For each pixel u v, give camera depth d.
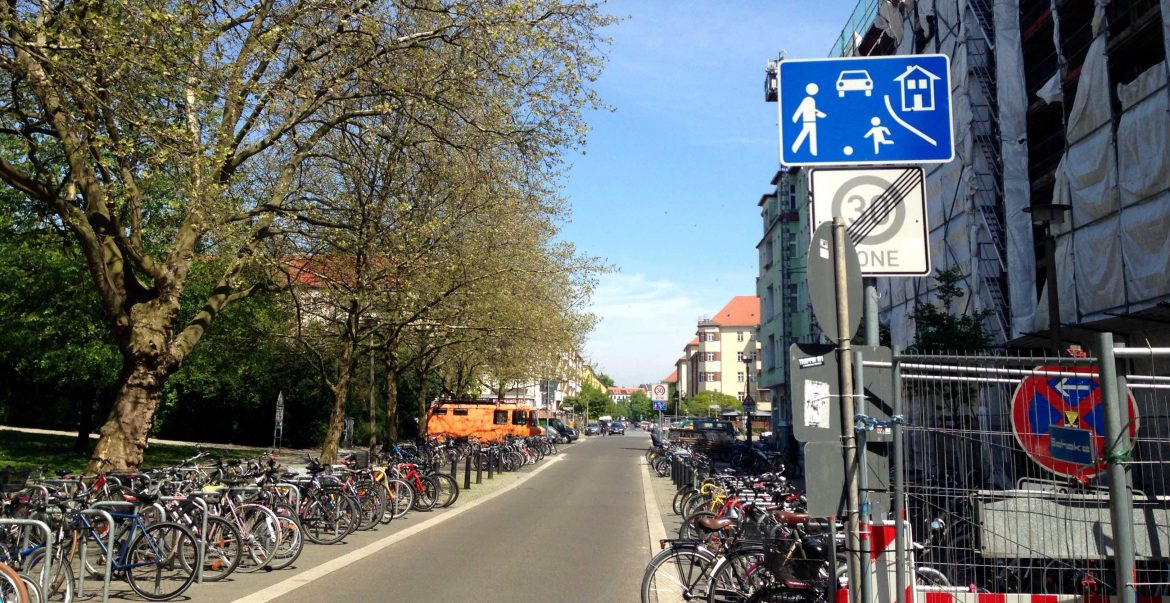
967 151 22.95
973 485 5.03
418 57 14.61
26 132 13.10
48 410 38.94
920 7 27.75
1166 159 15.56
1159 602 5.02
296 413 41.38
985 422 5.07
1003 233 22.23
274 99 13.49
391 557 10.70
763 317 57.44
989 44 22.91
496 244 23.12
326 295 23.78
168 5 11.58
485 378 48.16
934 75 5.41
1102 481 4.92
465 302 25.00
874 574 4.67
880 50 32.75
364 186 18.80
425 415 36.44
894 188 5.32
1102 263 17.58
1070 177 18.80
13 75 12.13
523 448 31.94
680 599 7.29
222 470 12.40
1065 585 5.05
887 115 5.40
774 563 6.77
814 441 4.67
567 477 26.09
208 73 12.02
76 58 10.88
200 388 33.62
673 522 14.69
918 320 18.33
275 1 13.99
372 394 28.39
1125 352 4.45
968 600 5.01
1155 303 15.79
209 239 15.74
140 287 14.14
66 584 7.70
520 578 9.26
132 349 13.58
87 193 13.83
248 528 9.67
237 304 27.59
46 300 24.53
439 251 21.03
